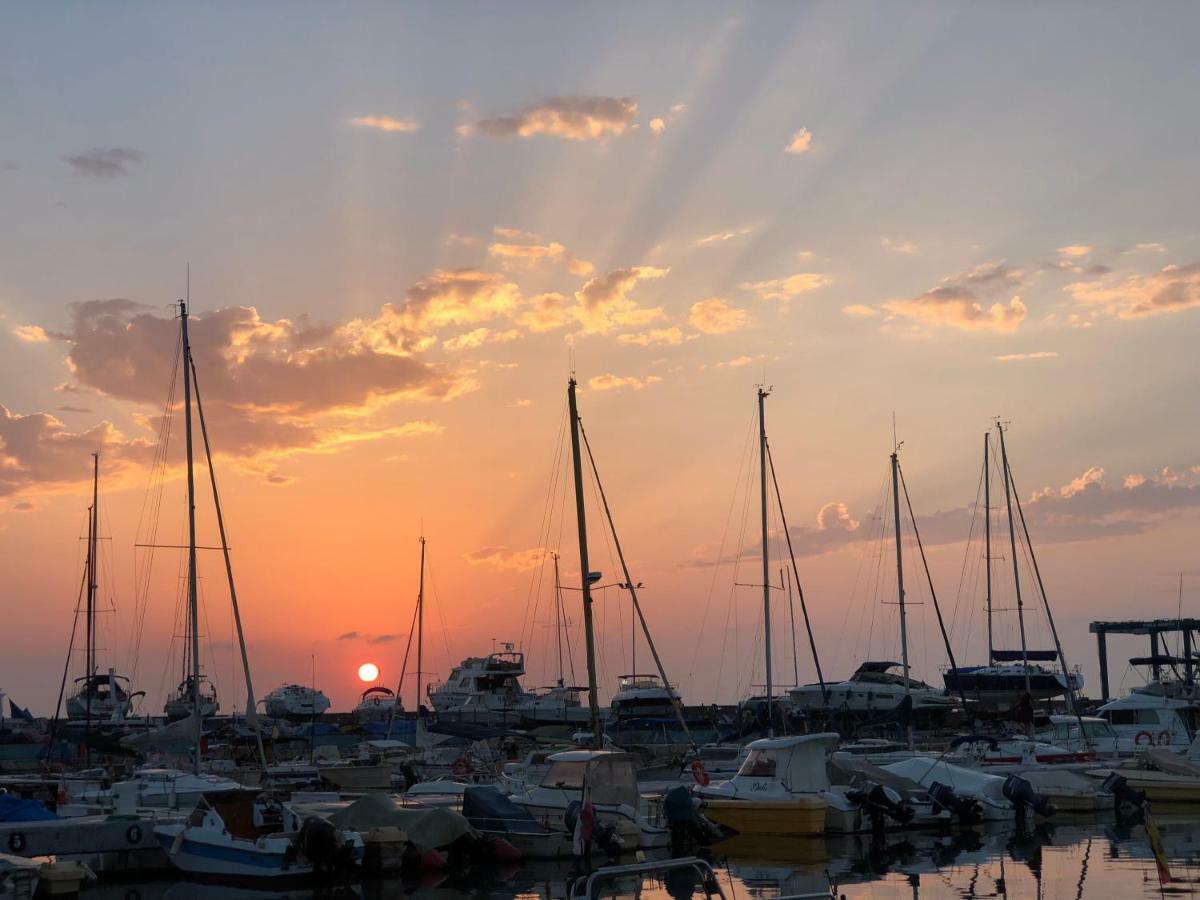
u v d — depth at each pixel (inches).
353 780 2183.8
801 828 1546.5
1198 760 1983.3
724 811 1578.5
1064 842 1528.1
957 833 1614.2
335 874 1283.2
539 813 1444.4
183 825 1339.8
